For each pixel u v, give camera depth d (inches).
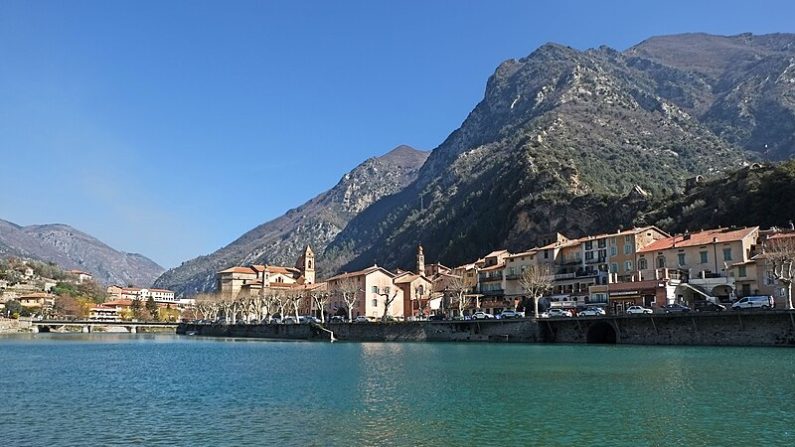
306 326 6884.8
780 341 3585.1
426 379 2600.9
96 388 2539.4
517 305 6446.9
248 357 4111.7
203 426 1726.1
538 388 2292.1
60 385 2645.2
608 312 4960.6
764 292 4586.6
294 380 2672.2
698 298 4918.8
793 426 1605.6
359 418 1796.3
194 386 2549.2
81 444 1545.3
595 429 1620.3
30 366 3575.3
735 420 1680.6
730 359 3016.7
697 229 7214.6
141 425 1755.7
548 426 1662.2
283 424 1732.3
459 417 1790.1
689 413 1779.0
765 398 1971.0
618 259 5910.4
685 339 3978.8
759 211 6692.9
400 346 4958.2
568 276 6210.6
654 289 4990.2
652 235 5915.4
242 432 1644.9
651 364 2915.8
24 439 1604.3
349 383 2532.0
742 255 4901.6
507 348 4269.2
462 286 6663.4
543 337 4867.1
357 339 6131.9
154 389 2486.5
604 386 2299.5
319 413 1879.9
